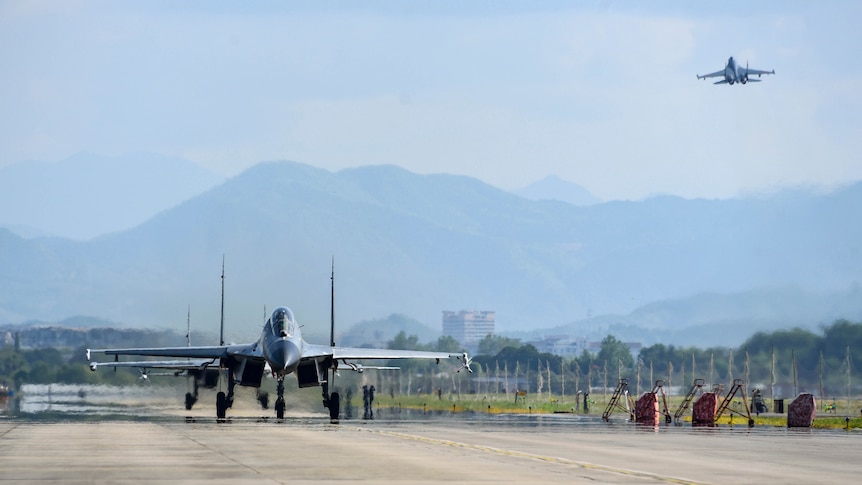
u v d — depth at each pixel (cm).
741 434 15288
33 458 9944
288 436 13188
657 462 10012
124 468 9075
